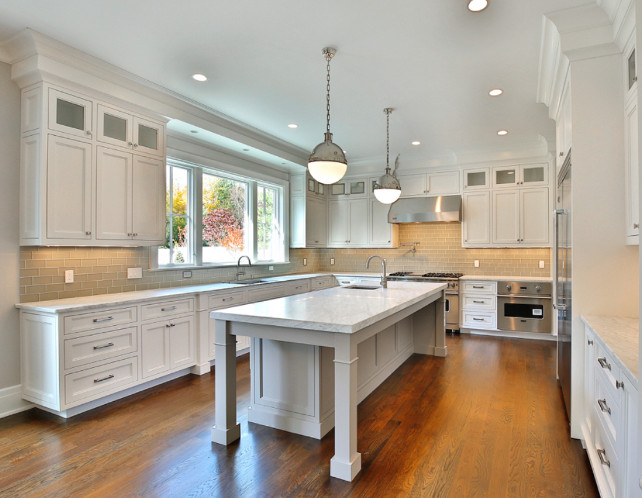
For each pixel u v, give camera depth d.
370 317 2.32
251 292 4.62
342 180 6.79
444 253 6.34
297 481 2.10
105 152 3.23
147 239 3.58
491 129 4.76
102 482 2.08
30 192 2.90
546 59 2.98
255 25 2.59
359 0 2.32
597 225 2.47
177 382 3.65
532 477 2.13
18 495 1.97
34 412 2.97
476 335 5.60
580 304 2.52
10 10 2.43
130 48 2.88
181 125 4.01
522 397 3.27
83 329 2.92
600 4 2.29
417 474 2.17
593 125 2.46
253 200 5.64
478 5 2.35
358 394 3.17
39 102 2.85
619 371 1.62
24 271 3.03
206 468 2.22
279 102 3.88
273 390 2.76
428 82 3.43
